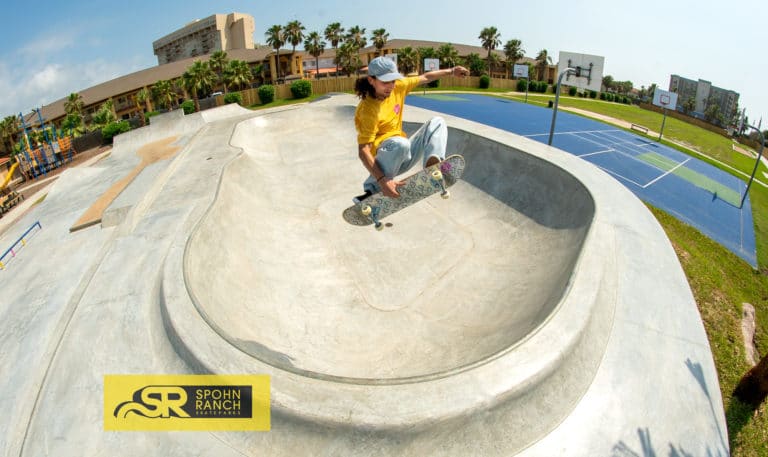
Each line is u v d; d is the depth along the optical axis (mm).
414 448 4363
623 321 6387
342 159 15484
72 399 5449
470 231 10570
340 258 10000
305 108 18953
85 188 16609
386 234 10719
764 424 7625
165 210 10320
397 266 9531
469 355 6125
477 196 11688
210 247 8422
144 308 6852
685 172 25391
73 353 6180
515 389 4605
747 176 30828
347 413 4312
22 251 11844
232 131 17047
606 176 10602
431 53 57188
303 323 7902
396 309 8281
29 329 7754
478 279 8805
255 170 14164
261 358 5000
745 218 19859
